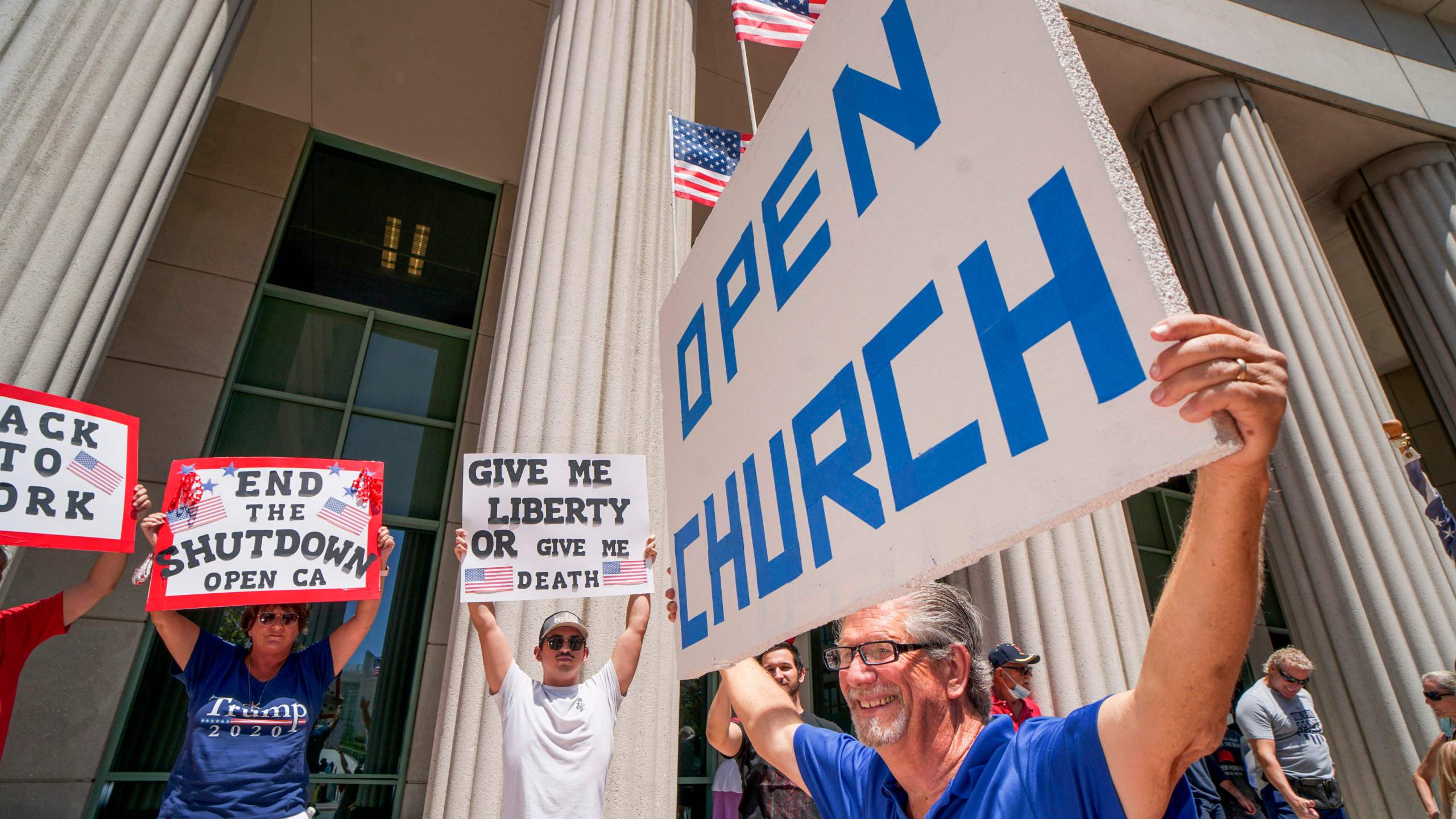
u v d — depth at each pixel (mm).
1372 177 9070
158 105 4035
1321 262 7426
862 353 1225
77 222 3555
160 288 6379
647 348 4414
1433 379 8352
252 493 3354
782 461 1448
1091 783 1138
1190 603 954
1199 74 8156
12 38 3656
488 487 3270
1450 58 9383
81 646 5211
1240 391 684
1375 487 6488
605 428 4109
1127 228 776
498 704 3061
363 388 6949
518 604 3619
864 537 1162
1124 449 754
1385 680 5988
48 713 5000
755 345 1616
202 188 6859
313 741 5672
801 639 7309
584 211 4578
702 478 1830
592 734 2955
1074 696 4352
